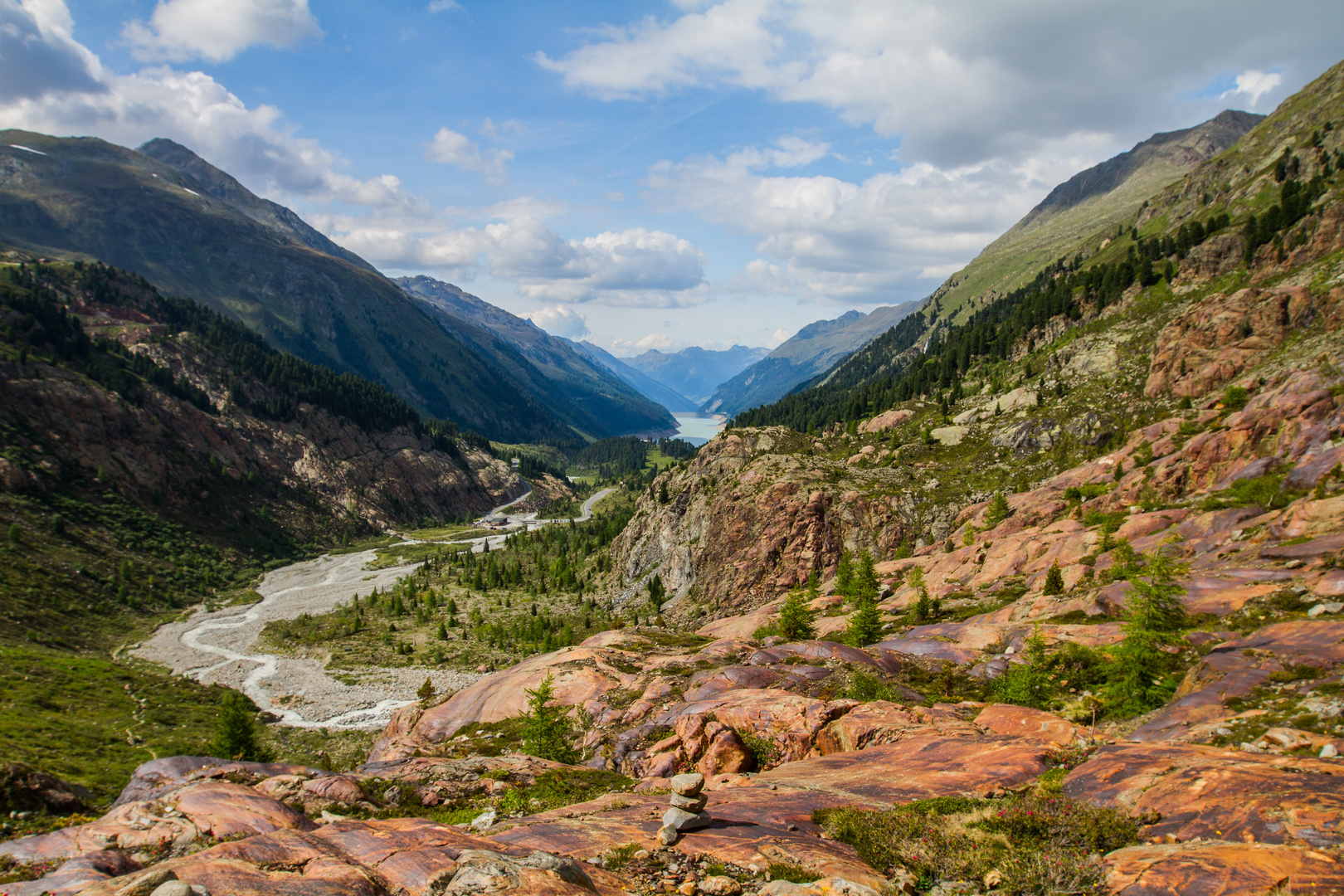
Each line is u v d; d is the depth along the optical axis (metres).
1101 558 56.69
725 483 151.62
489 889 11.21
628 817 17.75
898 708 27.53
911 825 14.89
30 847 14.94
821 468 142.50
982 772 18.39
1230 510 52.50
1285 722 20.08
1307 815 11.45
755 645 49.69
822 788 19.34
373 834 15.01
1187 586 40.12
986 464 130.12
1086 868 11.77
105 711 84.44
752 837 15.20
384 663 124.38
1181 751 16.42
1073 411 129.38
